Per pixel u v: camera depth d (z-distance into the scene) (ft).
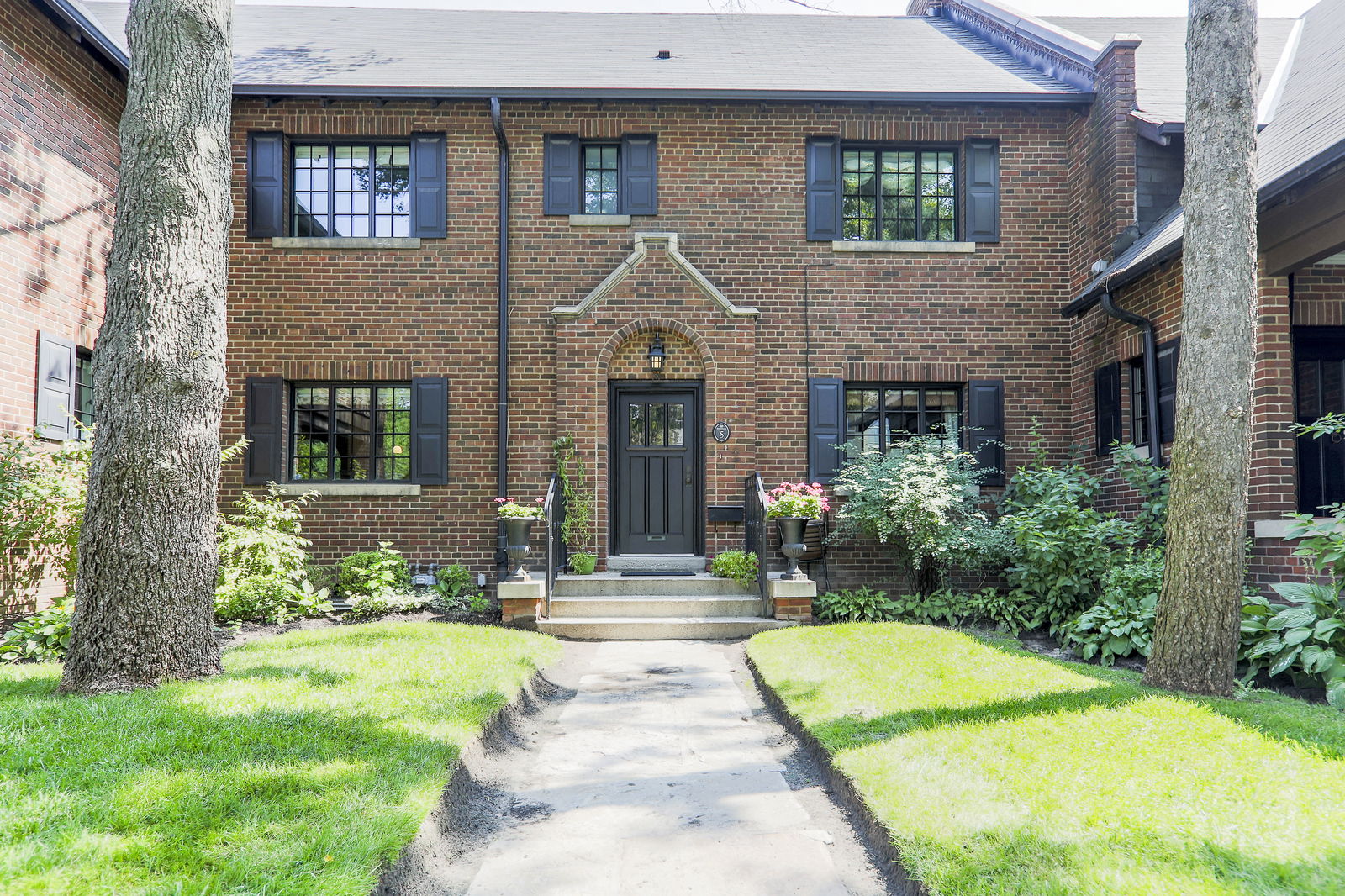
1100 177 30.66
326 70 32.60
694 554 31.71
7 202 24.23
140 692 14.94
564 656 23.45
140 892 7.78
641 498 31.91
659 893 9.20
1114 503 28.96
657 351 30.99
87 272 28.22
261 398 31.45
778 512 27.71
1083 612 24.98
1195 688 16.31
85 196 28.09
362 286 31.96
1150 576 22.12
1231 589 16.33
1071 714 13.80
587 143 33.14
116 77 29.89
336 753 11.88
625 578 28.99
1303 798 9.86
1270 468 21.54
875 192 33.68
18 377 24.72
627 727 16.34
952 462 29.94
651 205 32.40
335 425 32.53
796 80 33.06
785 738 15.40
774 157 32.71
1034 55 35.83
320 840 9.07
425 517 31.63
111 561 15.75
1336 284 23.20
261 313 31.73
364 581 29.01
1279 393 21.75
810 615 27.17
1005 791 10.40
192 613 16.38
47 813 9.28
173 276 16.35
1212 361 16.48
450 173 32.30
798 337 32.40
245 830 9.23
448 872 9.88
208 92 17.02
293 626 25.93
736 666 22.27
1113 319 29.27
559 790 12.80
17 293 24.70
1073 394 32.45
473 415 31.91
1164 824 9.09
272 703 14.24
